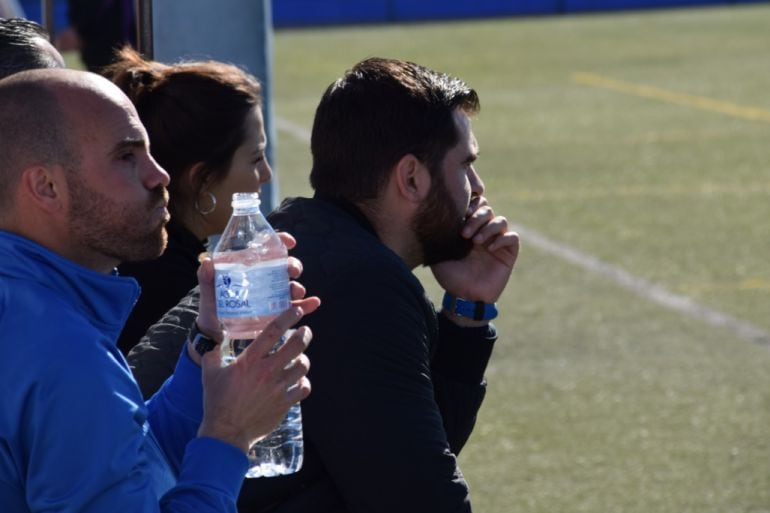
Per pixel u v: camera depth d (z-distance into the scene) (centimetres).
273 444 834
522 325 2683
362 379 834
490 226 1033
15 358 657
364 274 858
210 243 1402
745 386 2289
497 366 2428
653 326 2664
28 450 661
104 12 2412
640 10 11369
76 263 706
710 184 4241
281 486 867
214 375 706
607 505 1805
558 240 3481
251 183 1178
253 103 1172
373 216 924
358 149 909
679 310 2777
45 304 671
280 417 712
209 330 796
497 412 2186
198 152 1141
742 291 2920
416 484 827
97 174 690
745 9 11000
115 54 1290
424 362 862
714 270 3119
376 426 830
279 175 4522
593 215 3806
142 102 1155
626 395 2256
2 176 691
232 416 698
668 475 1903
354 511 847
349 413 832
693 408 2186
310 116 5953
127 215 698
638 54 8212
